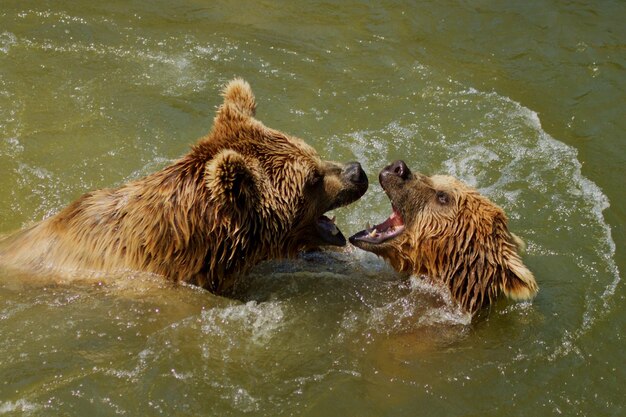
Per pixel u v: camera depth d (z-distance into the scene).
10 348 7.83
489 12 15.13
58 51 13.27
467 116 12.53
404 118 12.39
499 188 11.13
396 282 9.64
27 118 11.70
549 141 12.10
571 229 10.47
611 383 8.15
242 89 9.19
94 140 11.42
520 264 8.77
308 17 14.90
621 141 12.16
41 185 10.55
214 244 8.39
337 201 9.04
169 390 7.49
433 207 9.12
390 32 14.55
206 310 8.48
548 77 13.51
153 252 8.46
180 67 13.16
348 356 8.23
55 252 8.77
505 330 8.93
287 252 9.13
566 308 9.20
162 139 11.57
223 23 14.51
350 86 13.00
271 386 7.69
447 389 7.92
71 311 8.29
